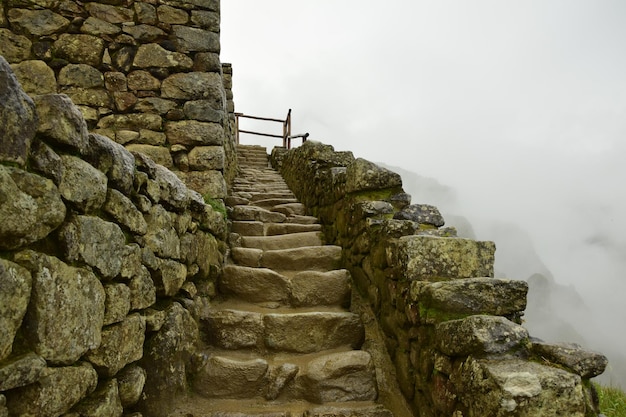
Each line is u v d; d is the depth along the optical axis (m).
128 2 3.61
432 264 2.37
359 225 3.38
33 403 1.12
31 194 1.11
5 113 1.01
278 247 4.22
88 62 3.48
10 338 1.03
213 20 3.76
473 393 1.60
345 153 5.26
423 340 2.17
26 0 3.40
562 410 1.46
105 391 1.51
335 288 3.23
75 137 1.31
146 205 1.92
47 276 1.17
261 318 2.79
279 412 2.24
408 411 2.32
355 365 2.48
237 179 7.16
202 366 2.45
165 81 3.61
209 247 3.07
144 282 1.86
